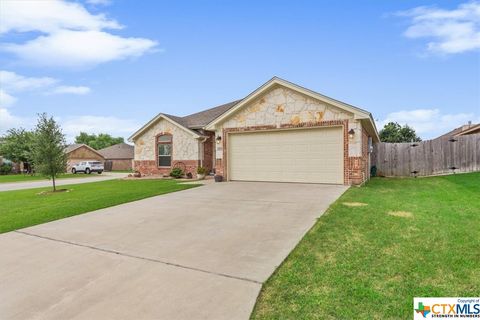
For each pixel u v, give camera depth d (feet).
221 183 42.98
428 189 32.86
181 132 62.44
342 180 37.93
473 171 47.47
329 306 9.33
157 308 9.87
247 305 9.77
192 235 17.65
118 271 12.98
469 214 19.38
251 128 44.09
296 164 41.22
